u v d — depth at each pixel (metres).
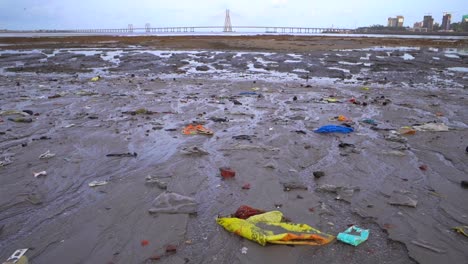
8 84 21.38
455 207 6.99
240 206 6.97
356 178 8.28
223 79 23.84
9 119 12.95
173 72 27.31
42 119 13.14
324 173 8.45
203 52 43.44
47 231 6.19
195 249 5.67
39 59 34.97
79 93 18.06
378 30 193.00
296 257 5.41
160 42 61.50
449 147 10.34
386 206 7.03
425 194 7.55
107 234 6.09
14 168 8.73
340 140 10.93
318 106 15.55
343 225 6.38
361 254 5.54
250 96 17.69
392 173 8.59
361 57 37.22
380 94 18.72
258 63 32.53
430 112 14.80
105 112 14.29
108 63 32.28
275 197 7.34
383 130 12.02
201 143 10.55
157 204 6.94
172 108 15.00
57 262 5.39
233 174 8.25
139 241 5.88
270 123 12.73
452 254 5.57
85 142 10.61
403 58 36.50
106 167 8.84
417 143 10.70
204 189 7.70
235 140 10.78
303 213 6.72
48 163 9.05
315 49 48.12
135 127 12.15
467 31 144.12
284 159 9.36
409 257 5.50
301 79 24.06
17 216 6.68
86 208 6.92
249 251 5.55
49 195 7.46
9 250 5.68
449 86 21.39
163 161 9.22
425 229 6.24
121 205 7.01
